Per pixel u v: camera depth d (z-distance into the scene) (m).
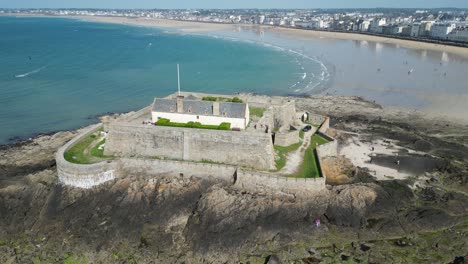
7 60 160.38
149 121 60.22
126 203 48.53
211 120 57.12
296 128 65.31
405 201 49.81
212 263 40.59
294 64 156.88
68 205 49.19
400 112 88.88
